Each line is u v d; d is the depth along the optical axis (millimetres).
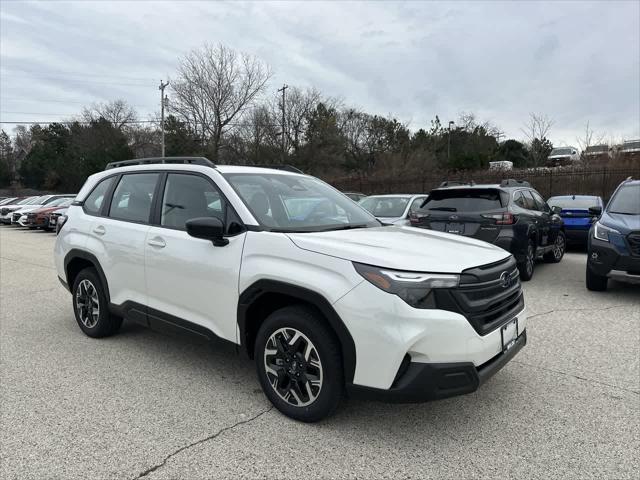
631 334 5266
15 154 88812
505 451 2941
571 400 3646
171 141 45500
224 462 2822
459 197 8078
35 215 21516
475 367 2912
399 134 57656
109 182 5000
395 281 2812
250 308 3453
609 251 6777
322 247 3121
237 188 3805
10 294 7480
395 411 3463
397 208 9539
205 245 3721
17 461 2834
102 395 3736
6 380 4031
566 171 22484
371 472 2727
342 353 3033
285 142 47781
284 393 3361
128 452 2934
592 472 2721
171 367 4316
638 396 3707
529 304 6660
